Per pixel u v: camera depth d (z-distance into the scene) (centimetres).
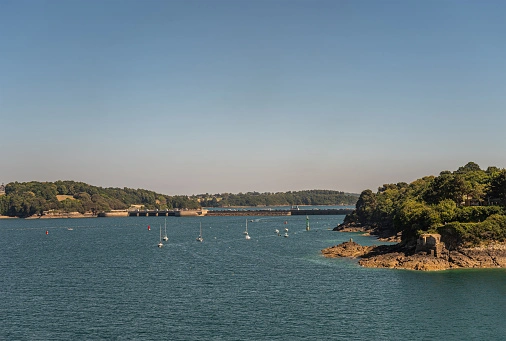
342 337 9262
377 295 12338
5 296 12938
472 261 16000
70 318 10750
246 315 10750
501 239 16325
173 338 9344
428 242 16625
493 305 11331
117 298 12525
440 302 11606
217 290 13275
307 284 13788
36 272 16888
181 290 13375
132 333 9675
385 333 9456
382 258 17450
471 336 9288
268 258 19500
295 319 10400
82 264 18800
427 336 9288
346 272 15575
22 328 10094
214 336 9412
